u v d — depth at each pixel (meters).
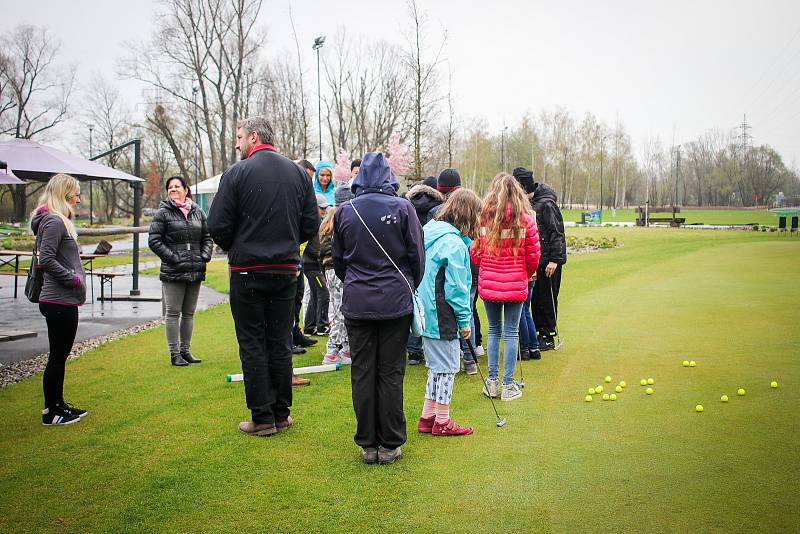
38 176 11.88
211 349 7.71
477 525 3.23
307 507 3.47
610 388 5.73
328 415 5.14
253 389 4.59
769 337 7.48
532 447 4.31
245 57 37.16
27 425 4.86
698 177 104.25
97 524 3.29
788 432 4.38
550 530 3.15
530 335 6.87
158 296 12.71
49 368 4.85
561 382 5.98
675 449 4.16
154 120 40.59
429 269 4.63
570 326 8.72
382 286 4.05
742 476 3.69
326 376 6.43
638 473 3.79
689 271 15.05
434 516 3.34
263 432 4.61
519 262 5.39
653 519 3.22
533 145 81.62
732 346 7.11
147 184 62.22
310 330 8.49
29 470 3.99
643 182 112.44
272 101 44.31
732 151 96.94
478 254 5.59
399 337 4.13
